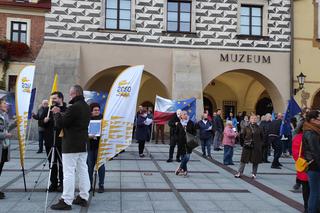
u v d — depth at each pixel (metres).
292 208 7.77
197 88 22.50
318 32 24.50
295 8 24.38
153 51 23.05
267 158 15.98
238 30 23.75
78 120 7.17
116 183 9.92
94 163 8.77
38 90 21.23
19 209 7.08
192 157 16.45
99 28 22.56
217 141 19.47
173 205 7.70
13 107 14.60
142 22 23.03
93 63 22.52
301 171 6.62
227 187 9.88
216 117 19.53
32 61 23.50
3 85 23.00
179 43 23.30
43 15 23.73
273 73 23.95
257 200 8.45
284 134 15.07
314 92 24.17
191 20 23.42
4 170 11.32
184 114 11.52
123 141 8.66
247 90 29.77
